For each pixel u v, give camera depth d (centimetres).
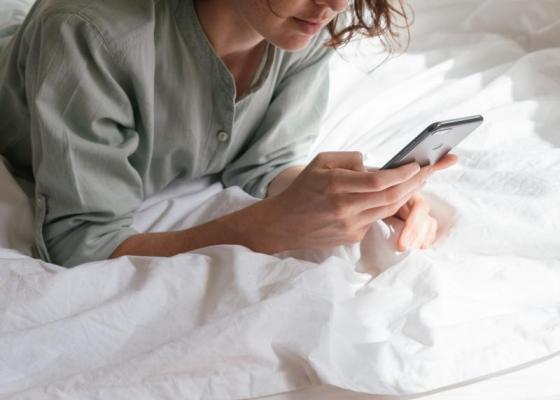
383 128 136
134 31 98
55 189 101
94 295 89
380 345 82
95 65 98
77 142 99
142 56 100
